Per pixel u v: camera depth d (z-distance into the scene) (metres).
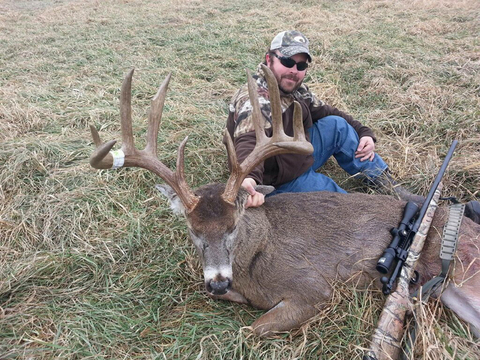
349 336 1.25
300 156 1.71
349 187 1.98
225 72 3.11
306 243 1.39
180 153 1.21
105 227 1.71
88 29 4.57
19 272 1.47
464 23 4.01
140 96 2.80
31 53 3.79
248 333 1.29
